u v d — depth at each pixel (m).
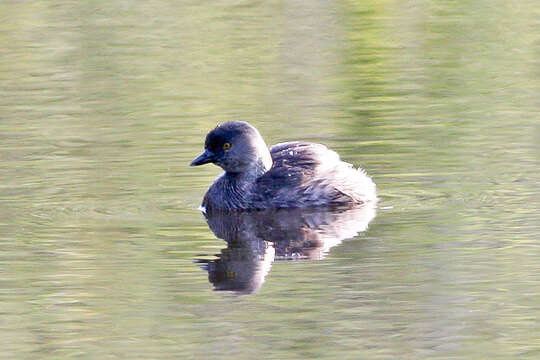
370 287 12.45
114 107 21.56
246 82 23.23
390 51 25.69
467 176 16.61
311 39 26.97
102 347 11.07
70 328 11.54
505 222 14.55
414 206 15.41
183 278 12.88
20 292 12.49
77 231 14.64
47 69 24.89
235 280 12.77
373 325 11.48
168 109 21.28
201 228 14.85
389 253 13.57
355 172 16.09
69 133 19.72
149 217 15.29
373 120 19.92
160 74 24.17
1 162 17.97
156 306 12.07
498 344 10.99
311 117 20.30
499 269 12.91
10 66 25.20
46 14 29.69
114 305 12.11
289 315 11.79
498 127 19.22
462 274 12.75
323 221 15.16
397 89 22.31
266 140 18.80
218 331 11.38
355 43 26.45
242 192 15.95
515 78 22.92
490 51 25.36
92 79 23.92
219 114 20.72
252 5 30.66
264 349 10.98
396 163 17.38
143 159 18.00
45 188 16.58
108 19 29.31
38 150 18.66
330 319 11.62
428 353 10.83
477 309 11.80
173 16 29.52
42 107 21.75
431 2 30.58
